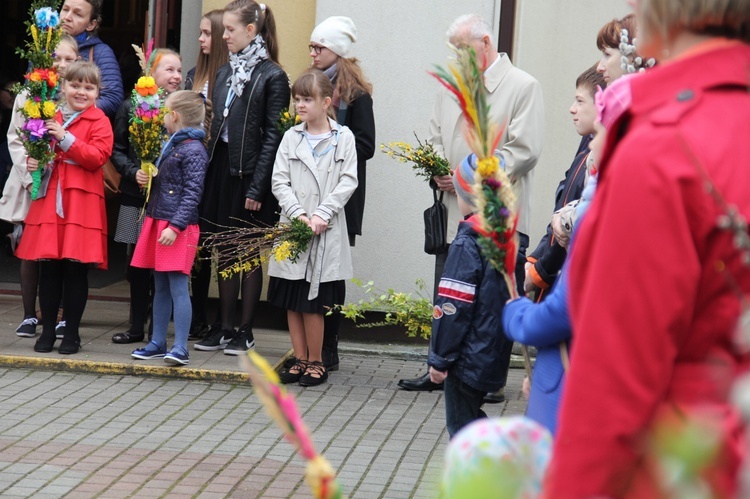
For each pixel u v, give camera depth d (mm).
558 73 7641
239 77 7125
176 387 6555
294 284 6676
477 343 4469
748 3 1777
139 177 6883
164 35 8586
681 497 1384
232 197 7180
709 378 1639
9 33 11969
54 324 7070
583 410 1677
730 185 1674
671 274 1636
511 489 1771
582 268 1827
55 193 6883
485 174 2822
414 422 6020
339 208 6664
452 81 2881
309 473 1955
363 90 7023
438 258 6594
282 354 7375
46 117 6785
